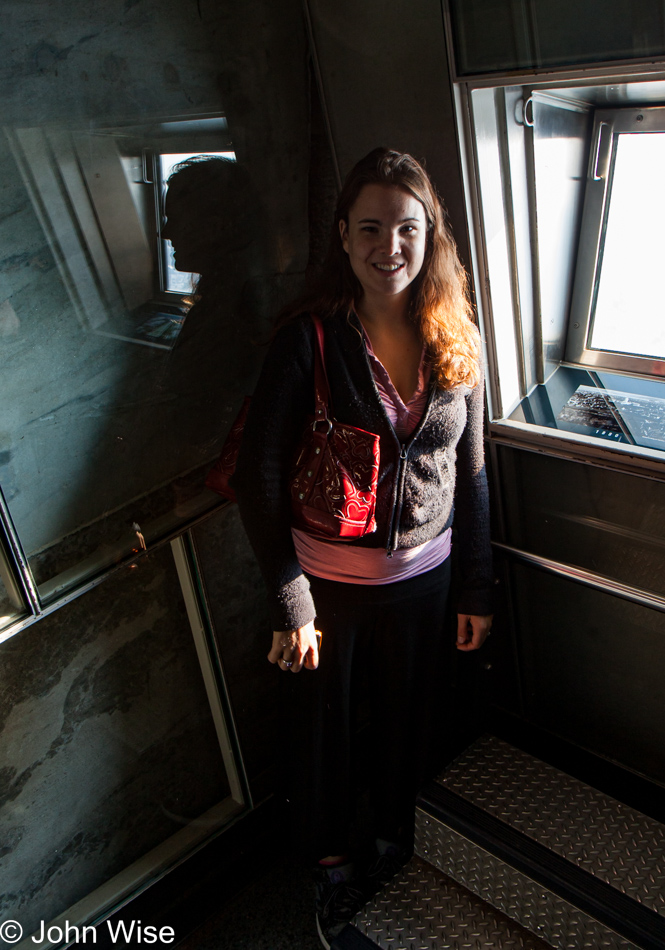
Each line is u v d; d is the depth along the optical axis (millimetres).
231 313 1920
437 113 1773
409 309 1674
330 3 1823
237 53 1755
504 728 2561
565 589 2244
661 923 1780
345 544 1751
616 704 2312
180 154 1678
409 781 2230
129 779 2029
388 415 1639
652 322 2115
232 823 2316
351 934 1948
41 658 1709
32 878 1866
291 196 2018
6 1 1308
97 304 1579
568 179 2043
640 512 1983
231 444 1841
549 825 2033
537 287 2102
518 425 2086
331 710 1958
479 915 1979
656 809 2174
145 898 2111
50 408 1540
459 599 2053
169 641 2006
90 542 1688
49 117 1413
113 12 1476
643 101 1888
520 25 1546
